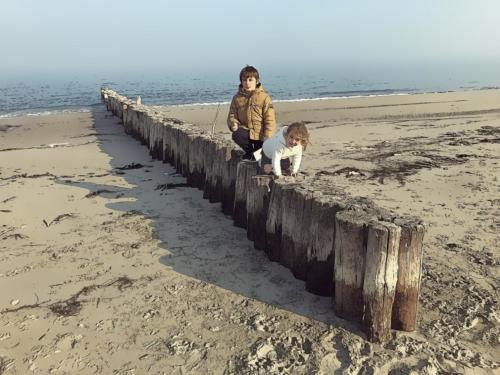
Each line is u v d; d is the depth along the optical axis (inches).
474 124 595.2
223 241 213.6
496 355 131.8
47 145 528.7
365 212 145.5
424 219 243.6
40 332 145.6
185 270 185.6
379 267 131.3
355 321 145.2
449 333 141.2
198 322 149.2
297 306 156.3
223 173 251.0
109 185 315.6
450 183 312.7
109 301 163.5
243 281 175.2
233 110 233.0
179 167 346.0
